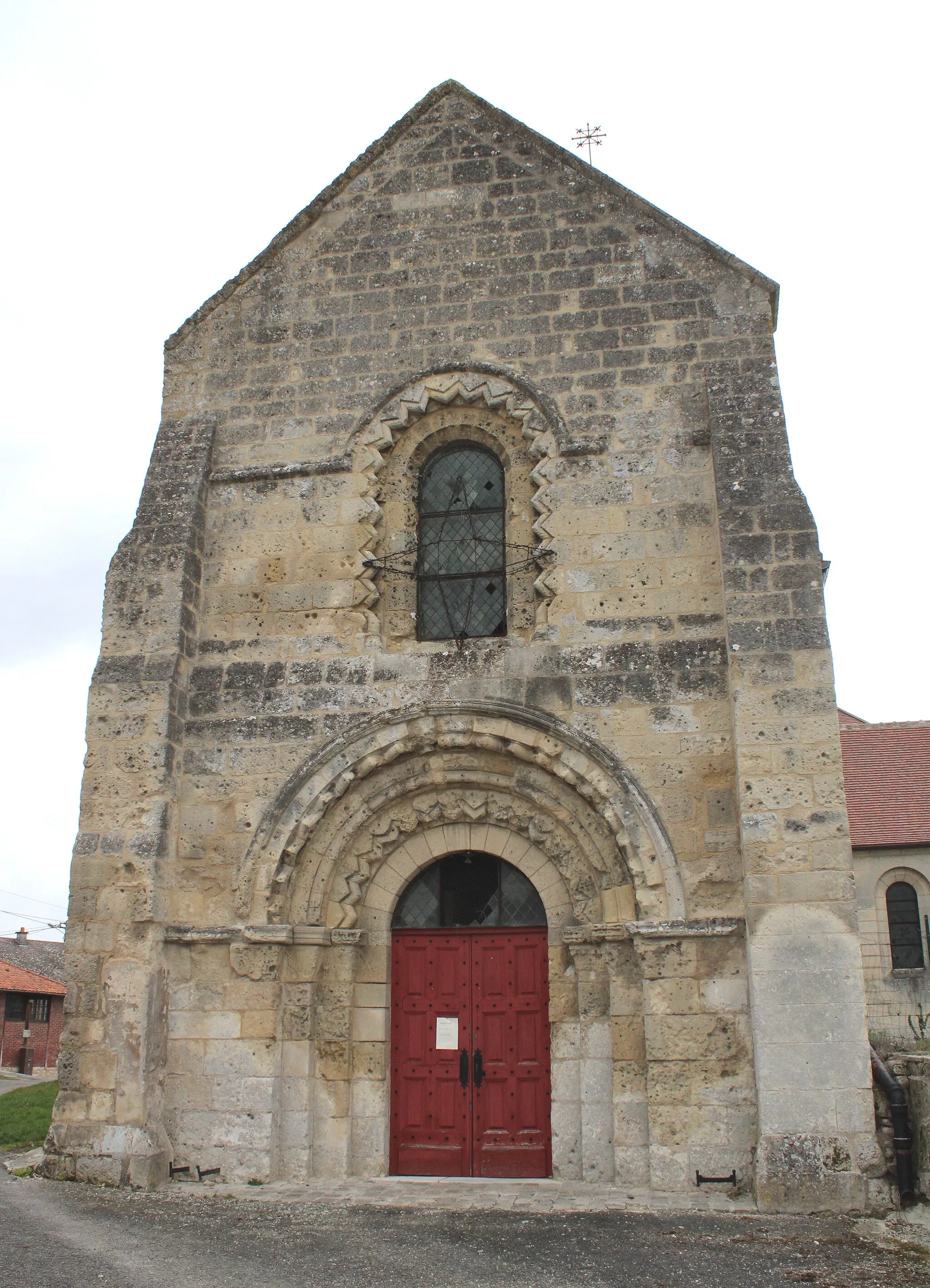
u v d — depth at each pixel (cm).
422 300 1281
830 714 1020
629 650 1112
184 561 1193
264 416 1280
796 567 1070
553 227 1273
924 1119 912
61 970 5225
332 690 1157
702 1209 906
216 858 1123
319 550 1215
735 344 1191
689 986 1005
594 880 1083
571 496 1175
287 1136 1055
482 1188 1008
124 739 1132
